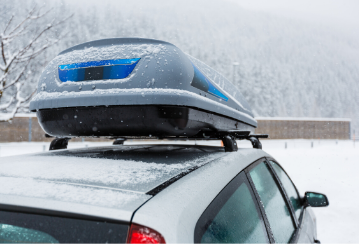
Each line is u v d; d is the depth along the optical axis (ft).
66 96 5.21
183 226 2.67
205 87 5.73
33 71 23.31
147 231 2.46
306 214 8.71
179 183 3.32
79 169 3.91
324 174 31.60
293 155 55.62
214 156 4.90
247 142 101.91
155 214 2.62
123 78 4.95
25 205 2.85
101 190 3.07
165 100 4.59
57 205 2.77
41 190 3.09
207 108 5.40
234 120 7.29
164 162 4.34
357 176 29.89
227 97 6.95
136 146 6.81
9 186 3.22
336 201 20.44
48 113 5.66
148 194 2.97
